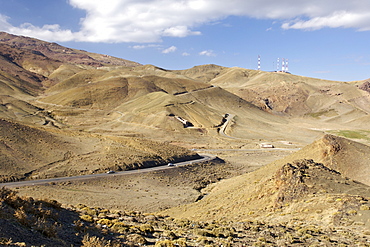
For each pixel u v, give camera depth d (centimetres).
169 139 17038
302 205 3148
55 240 1384
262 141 18225
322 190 3444
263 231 2334
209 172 9125
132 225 2105
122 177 7288
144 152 9475
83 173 7300
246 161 11550
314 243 1997
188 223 2525
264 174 5844
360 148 6175
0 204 1532
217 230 2236
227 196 4916
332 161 5797
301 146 16312
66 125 19575
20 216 1442
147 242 1731
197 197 6325
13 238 1252
